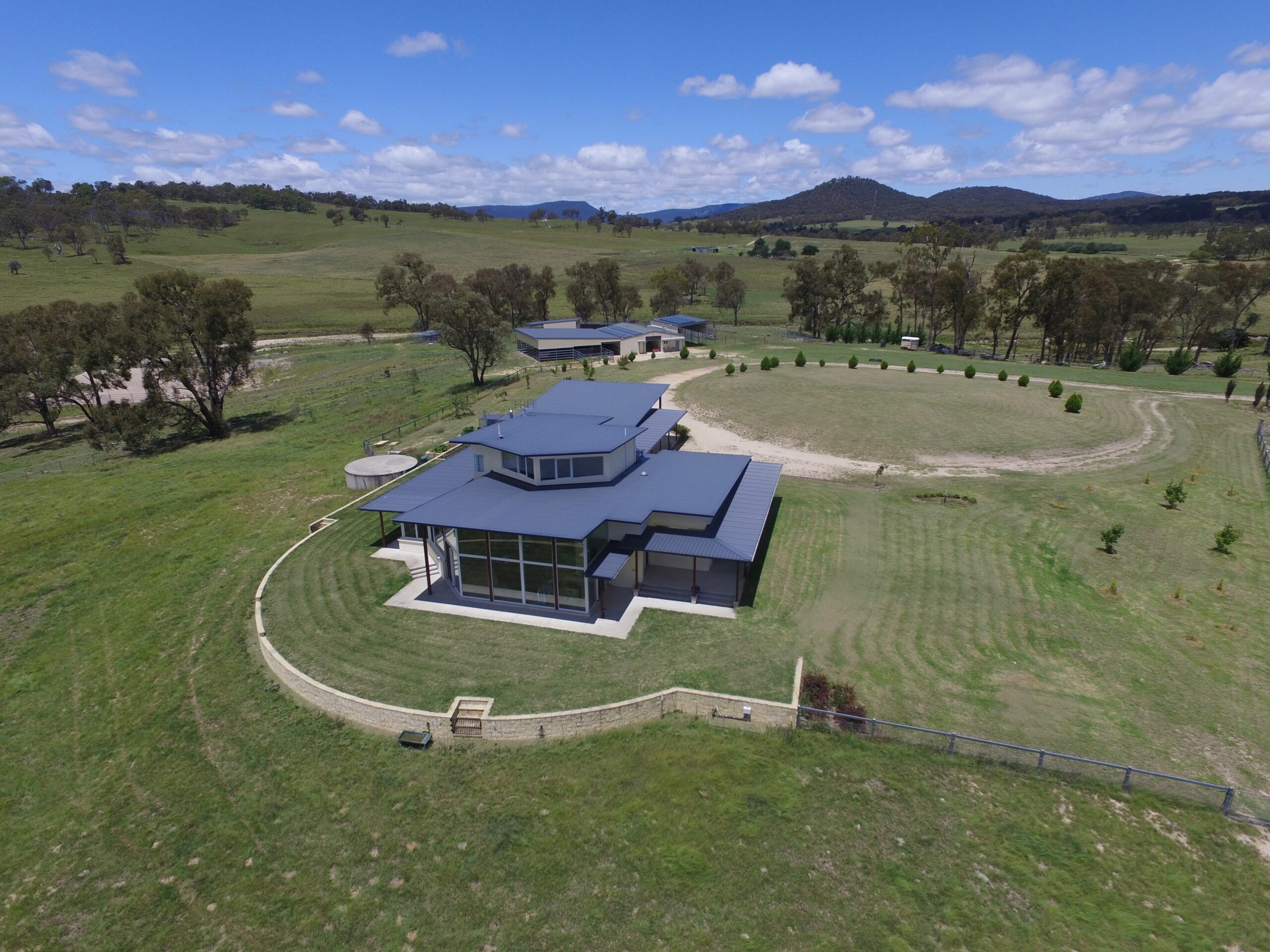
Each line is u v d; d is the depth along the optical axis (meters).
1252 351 96.00
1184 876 16.08
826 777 19.00
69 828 19.36
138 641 27.88
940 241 109.38
